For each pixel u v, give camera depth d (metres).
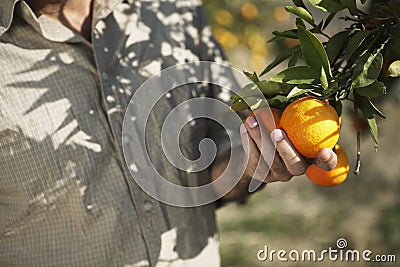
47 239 1.94
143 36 2.07
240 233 5.75
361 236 5.11
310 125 1.58
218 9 4.88
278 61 1.72
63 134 1.90
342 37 1.66
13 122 1.87
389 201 5.81
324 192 6.35
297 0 1.71
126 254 1.95
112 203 1.92
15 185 1.90
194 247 2.06
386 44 1.64
